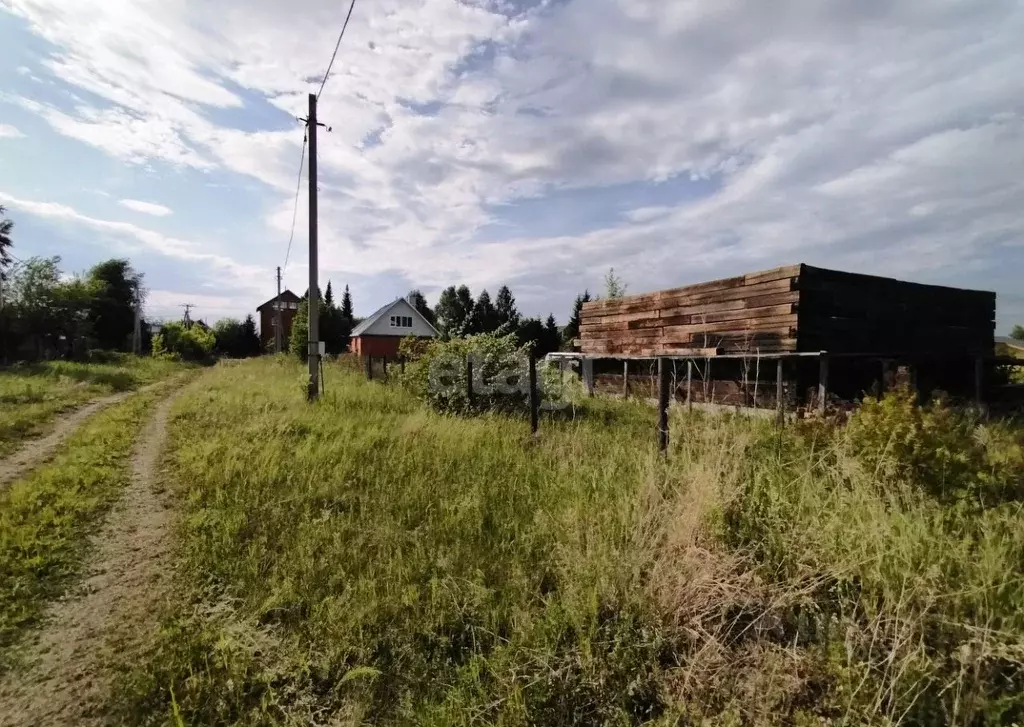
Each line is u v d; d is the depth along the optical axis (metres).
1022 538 3.20
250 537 4.57
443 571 3.76
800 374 10.38
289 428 8.73
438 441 7.14
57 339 30.27
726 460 4.28
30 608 3.58
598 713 2.56
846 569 2.91
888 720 2.14
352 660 3.00
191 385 19.12
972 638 2.42
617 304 15.65
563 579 3.49
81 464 7.16
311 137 12.64
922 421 4.36
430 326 46.97
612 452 5.91
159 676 2.86
